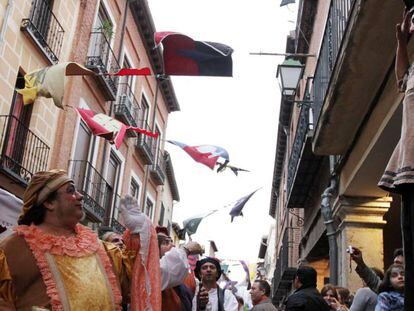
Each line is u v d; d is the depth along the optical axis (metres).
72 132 13.58
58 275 2.51
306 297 4.86
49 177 2.75
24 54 11.15
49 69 5.02
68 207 2.72
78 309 2.47
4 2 10.33
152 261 2.93
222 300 5.45
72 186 2.77
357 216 8.79
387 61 6.37
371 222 8.75
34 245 2.54
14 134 11.00
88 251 2.70
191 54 5.81
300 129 12.00
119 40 17.31
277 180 31.23
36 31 11.32
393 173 2.18
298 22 16.11
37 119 11.71
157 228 4.55
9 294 2.45
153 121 22.12
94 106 15.19
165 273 3.65
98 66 14.17
